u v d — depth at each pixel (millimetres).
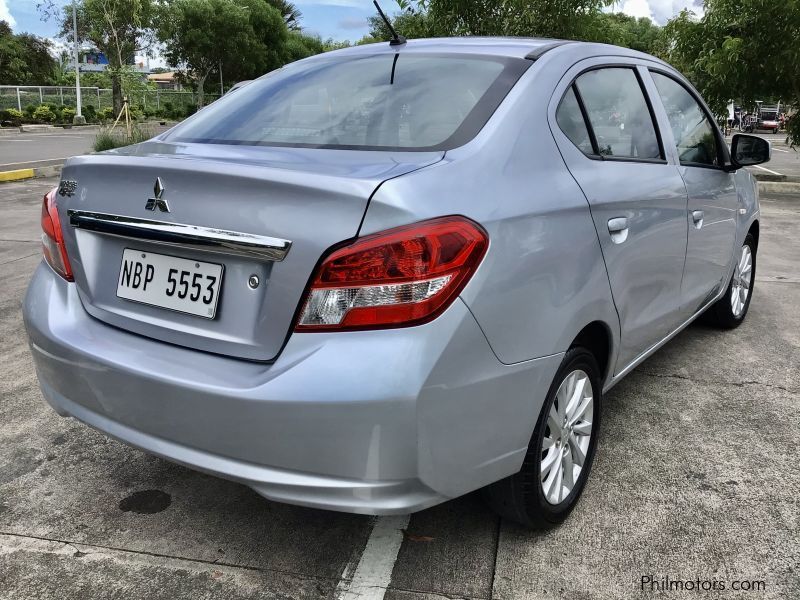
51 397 2303
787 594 2104
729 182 3879
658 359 4070
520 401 2029
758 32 11930
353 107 2436
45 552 2289
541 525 2348
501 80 2367
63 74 52375
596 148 2562
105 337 2135
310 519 2498
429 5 9961
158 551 2307
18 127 29859
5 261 6176
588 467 2572
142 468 2840
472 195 1901
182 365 1934
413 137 2188
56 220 2367
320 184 1761
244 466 1853
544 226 2080
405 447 1751
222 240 1874
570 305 2182
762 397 3537
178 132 2650
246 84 2963
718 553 2295
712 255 3662
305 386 1734
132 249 2135
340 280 1735
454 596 2102
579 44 2777
